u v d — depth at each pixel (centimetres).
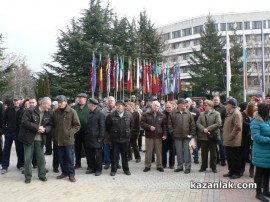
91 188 823
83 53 3338
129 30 3819
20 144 1049
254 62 4544
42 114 917
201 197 736
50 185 855
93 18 3456
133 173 1031
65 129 920
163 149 1142
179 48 8275
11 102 1059
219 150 1170
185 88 5150
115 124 1007
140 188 825
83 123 1049
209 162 1138
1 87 3509
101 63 3275
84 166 1151
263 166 689
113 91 3378
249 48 4528
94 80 2739
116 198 729
